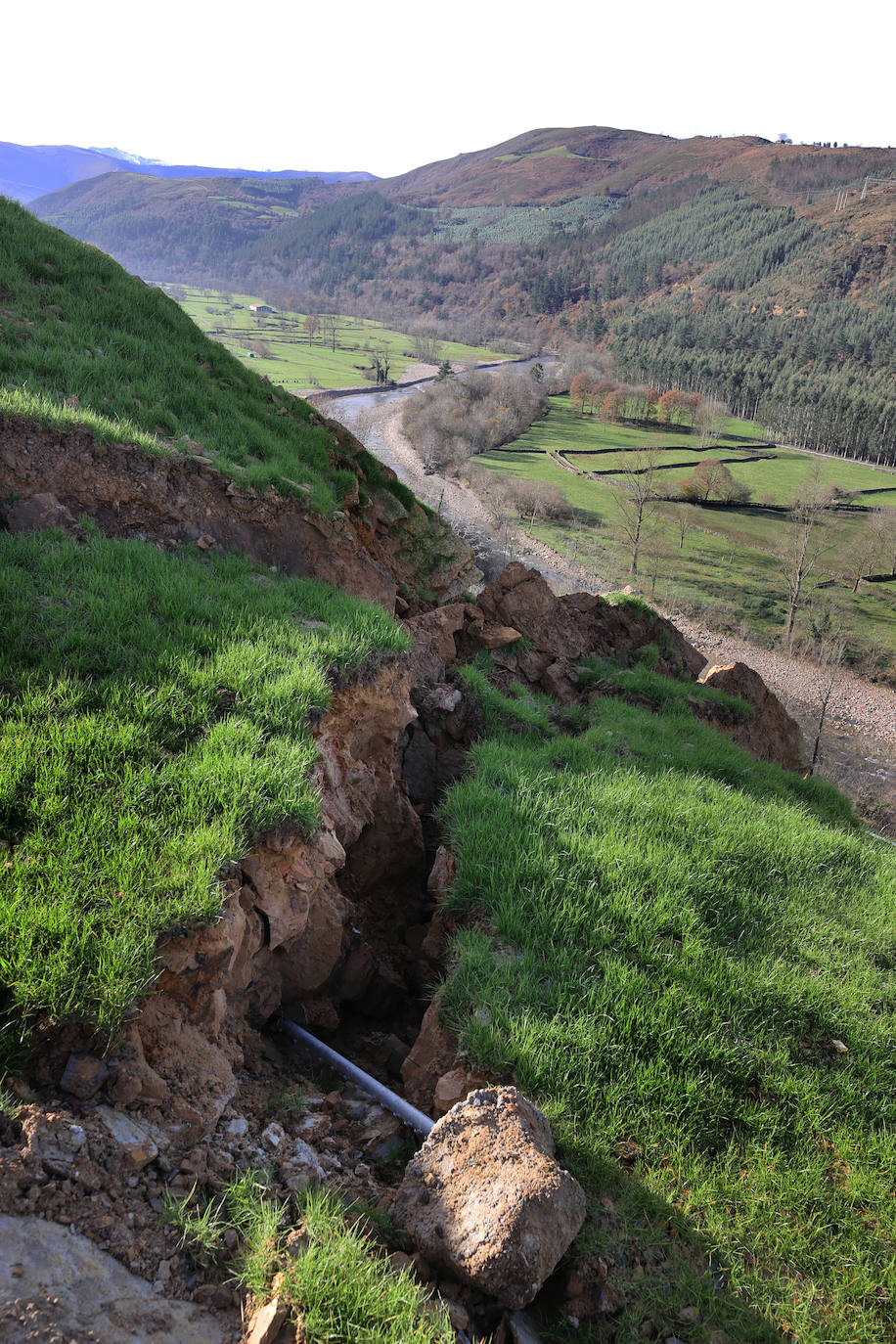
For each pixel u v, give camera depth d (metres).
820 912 7.69
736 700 17.03
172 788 5.26
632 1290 4.02
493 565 73.44
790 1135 5.09
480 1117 4.24
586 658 16.14
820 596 81.88
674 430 159.88
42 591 6.99
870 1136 5.16
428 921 7.82
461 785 8.63
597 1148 4.59
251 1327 3.16
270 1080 5.09
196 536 9.96
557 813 7.93
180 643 6.90
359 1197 4.18
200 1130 3.96
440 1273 3.86
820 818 11.91
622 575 81.75
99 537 8.53
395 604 13.28
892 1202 4.74
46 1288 2.91
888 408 150.75
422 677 10.65
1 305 11.86
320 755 6.50
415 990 6.98
